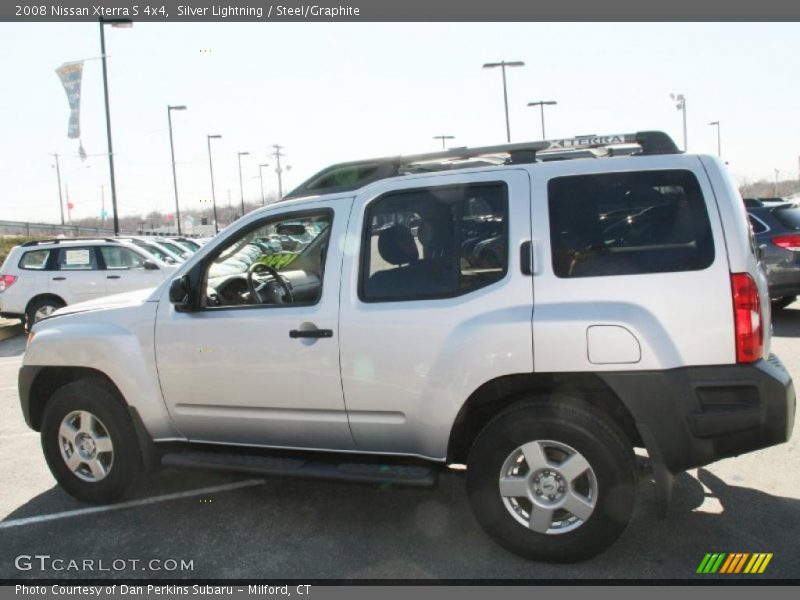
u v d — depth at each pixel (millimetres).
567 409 3285
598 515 3244
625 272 3227
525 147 3662
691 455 3170
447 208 3580
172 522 4105
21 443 5879
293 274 4512
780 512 3906
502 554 3551
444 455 3541
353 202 3775
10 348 11609
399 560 3537
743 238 3166
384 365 3559
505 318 3316
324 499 4395
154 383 4125
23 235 36594
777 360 3436
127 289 12500
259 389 3854
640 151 3766
